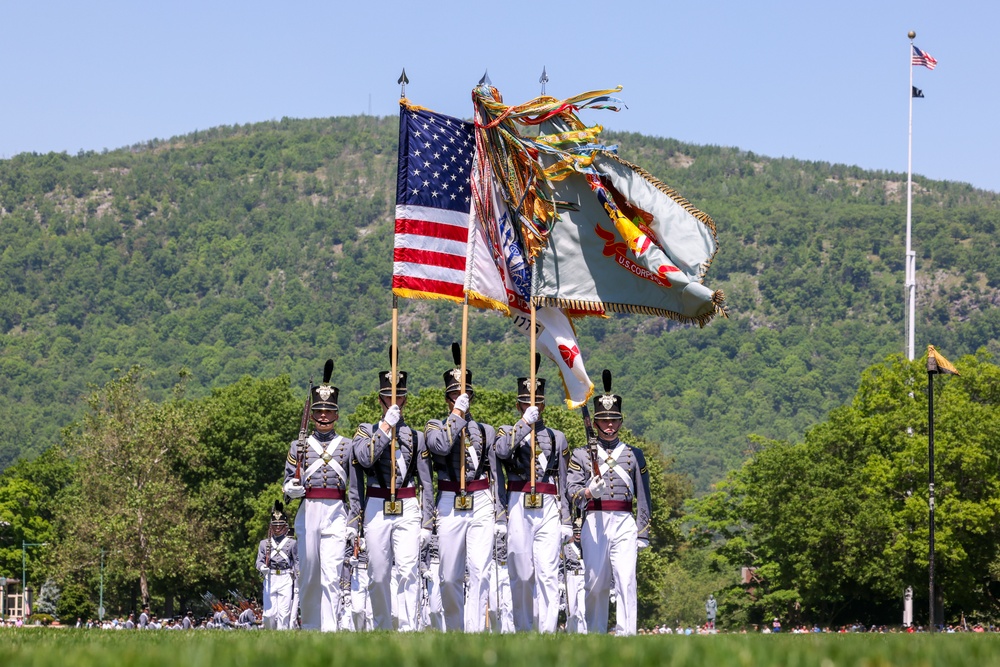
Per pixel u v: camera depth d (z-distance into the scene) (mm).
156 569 117000
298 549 32531
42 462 193750
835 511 101188
